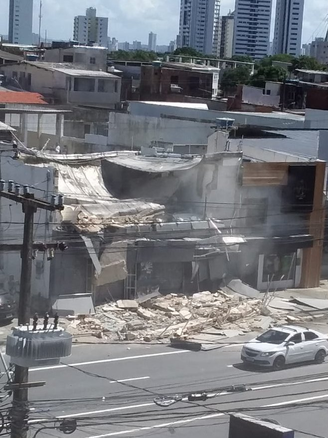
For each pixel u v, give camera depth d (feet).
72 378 104.94
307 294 159.53
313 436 87.97
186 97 317.42
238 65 535.60
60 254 133.90
